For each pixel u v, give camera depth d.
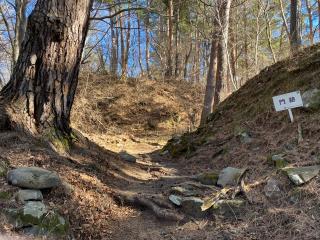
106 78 20.45
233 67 21.75
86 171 5.17
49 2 5.51
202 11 19.08
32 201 3.85
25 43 5.54
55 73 5.54
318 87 6.22
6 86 5.62
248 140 6.49
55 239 3.60
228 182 4.97
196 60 29.48
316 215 3.80
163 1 21.86
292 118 5.84
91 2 5.98
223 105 9.23
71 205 4.10
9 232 3.46
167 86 21.22
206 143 7.86
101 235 3.96
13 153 4.68
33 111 5.38
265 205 4.17
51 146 5.28
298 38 12.15
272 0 19.33
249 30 20.25
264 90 7.76
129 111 18.36
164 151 9.95
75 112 15.99
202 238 3.89
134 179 5.95
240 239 3.73
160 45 28.88
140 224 4.33
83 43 5.89
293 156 4.90
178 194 4.86
